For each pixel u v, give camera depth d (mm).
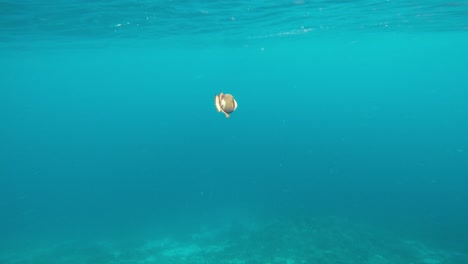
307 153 43688
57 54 36938
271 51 50375
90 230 22969
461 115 93188
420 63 104500
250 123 76938
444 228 19281
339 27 26203
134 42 30359
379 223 20078
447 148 47781
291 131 61094
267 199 25375
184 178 37156
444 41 43219
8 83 86500
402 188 27625
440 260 15125
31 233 23547
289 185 29047
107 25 19844
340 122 71562
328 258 15266
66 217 26828
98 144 85688
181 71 90438
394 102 116688
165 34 26062
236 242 18078
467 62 97938
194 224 22047
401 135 57969
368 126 66750
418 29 29531
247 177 33344
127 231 22000
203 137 65938
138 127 106250
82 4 13766
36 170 59969
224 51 46344
